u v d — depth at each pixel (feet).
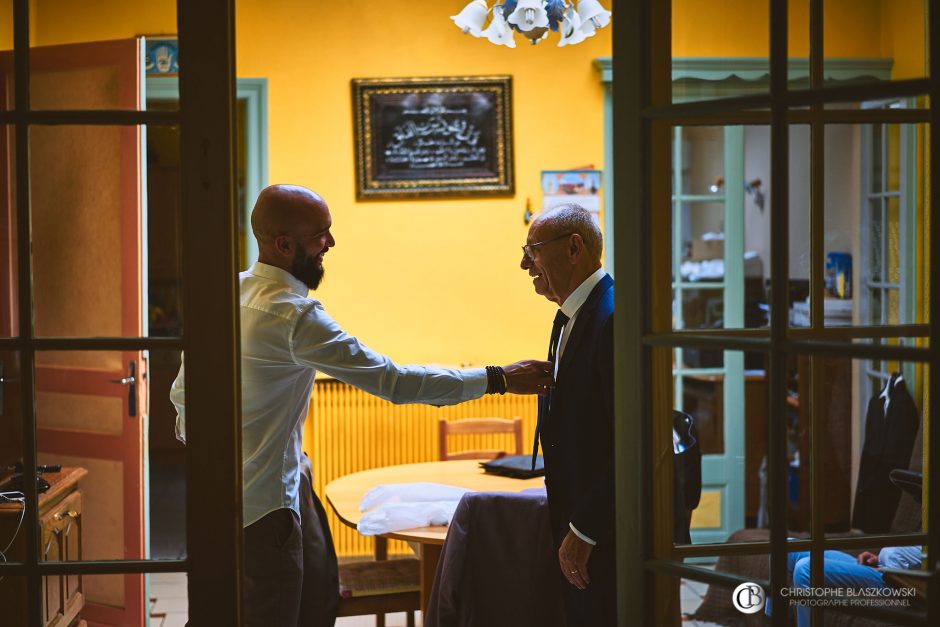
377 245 17.25
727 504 7.79
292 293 8.32
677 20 6.45
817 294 6.66
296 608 8.28
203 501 6.41
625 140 6.61
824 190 6.64
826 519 6.61
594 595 7.62
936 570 5.77
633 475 6.68
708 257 15.75
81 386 7.22
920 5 6.46
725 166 15.47
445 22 17.04
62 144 6.89
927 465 6.24
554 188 17.38
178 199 6.47
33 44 6.66
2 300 6.69
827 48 6.57
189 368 6.37
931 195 5.80
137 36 7.47
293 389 8.25
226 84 6.30
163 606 6.71
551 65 17.25
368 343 17.31
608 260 17.47
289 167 16.98
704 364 8.93
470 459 14.14
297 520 8.30
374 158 17.08
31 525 6.51
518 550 8.93
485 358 17.49
